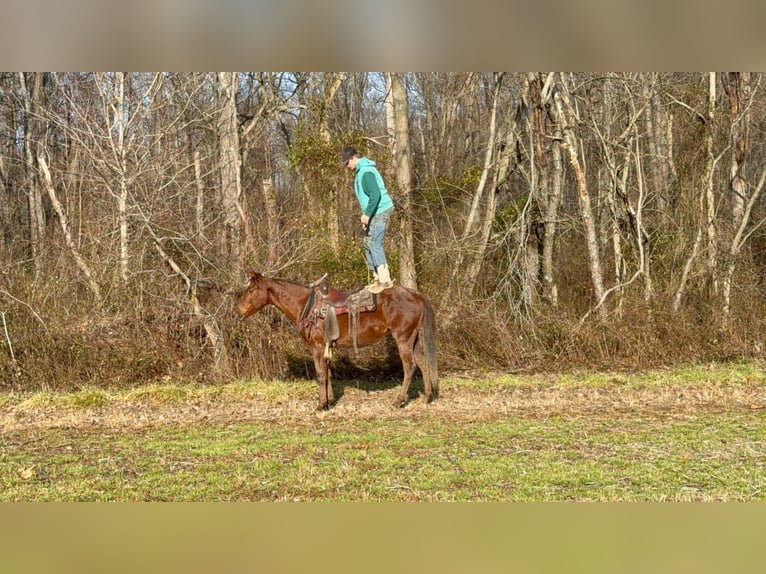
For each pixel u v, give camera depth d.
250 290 9.73
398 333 9.74
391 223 13.62
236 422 9.17
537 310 13.80
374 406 10.02
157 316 12.41
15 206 18.59
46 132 15.43
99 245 12.99
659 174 17.98
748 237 15.60
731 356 13.39
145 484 6.40
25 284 12.50
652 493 5.95
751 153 17.44
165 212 12.48
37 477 6.70
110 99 12.69
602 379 11.67
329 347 9.60
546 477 6.43
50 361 11.88
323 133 14.34
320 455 7.37
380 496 5.99
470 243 14.10
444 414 9.42
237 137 13.80
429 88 23.09
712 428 8.34
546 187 14.59
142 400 10.59
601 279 14.38
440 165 20.61
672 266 15.12
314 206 13.84
